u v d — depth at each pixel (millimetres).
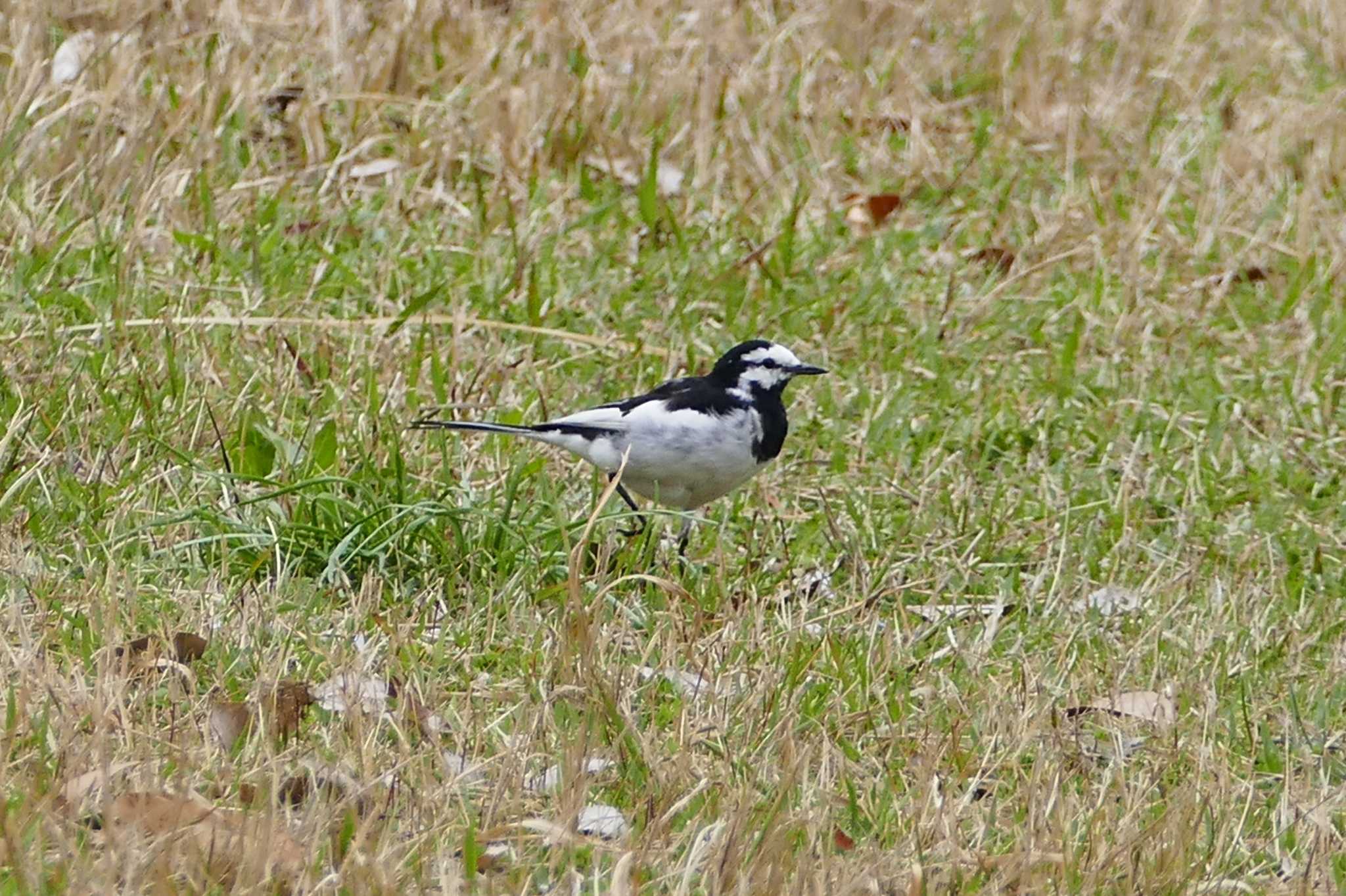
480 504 10203
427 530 9820
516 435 11109
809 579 10484
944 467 12102
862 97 17281
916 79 17703
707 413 10742
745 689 8789
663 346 13344
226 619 8883
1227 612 10461
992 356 13680
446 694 8539
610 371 12789
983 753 8523
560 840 7141
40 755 7238
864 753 8539
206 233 13547
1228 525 11703
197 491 10273
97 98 14023
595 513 9469
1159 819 7848
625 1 18016
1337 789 8500
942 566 10883
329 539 9766
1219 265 15227
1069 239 15320
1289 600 10875
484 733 8102
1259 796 8492
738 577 10469
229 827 6910
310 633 8914
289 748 7762
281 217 13984
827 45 18172
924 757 8266
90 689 7875
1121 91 17906
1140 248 15070
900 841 7617
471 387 11961
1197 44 19125
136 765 7324
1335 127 17422
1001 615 10211
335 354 12219
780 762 8227
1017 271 14867
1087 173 16594
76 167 13383
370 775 7496
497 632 9320
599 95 16234
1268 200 16172
